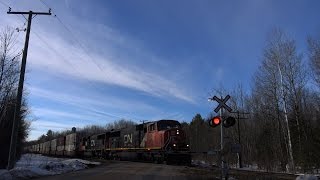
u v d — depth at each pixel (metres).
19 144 45.81
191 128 90.38
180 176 23.03
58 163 32.47
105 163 42.91
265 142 47.94
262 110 54.62
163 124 41.69
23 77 26.11
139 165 36.44
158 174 24.50
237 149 18.25
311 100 48.38
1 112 32.50
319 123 41.44
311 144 36.69
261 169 41.94
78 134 77.12
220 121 18.31
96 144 67.00
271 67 46.44
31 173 24.23
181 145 39.22
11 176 21.86
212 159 54.41
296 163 39.75
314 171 36.56
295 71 44.72
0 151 33.75
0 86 31.62
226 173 18.64
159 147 40.19
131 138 49.62
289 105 44.97
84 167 35.09
